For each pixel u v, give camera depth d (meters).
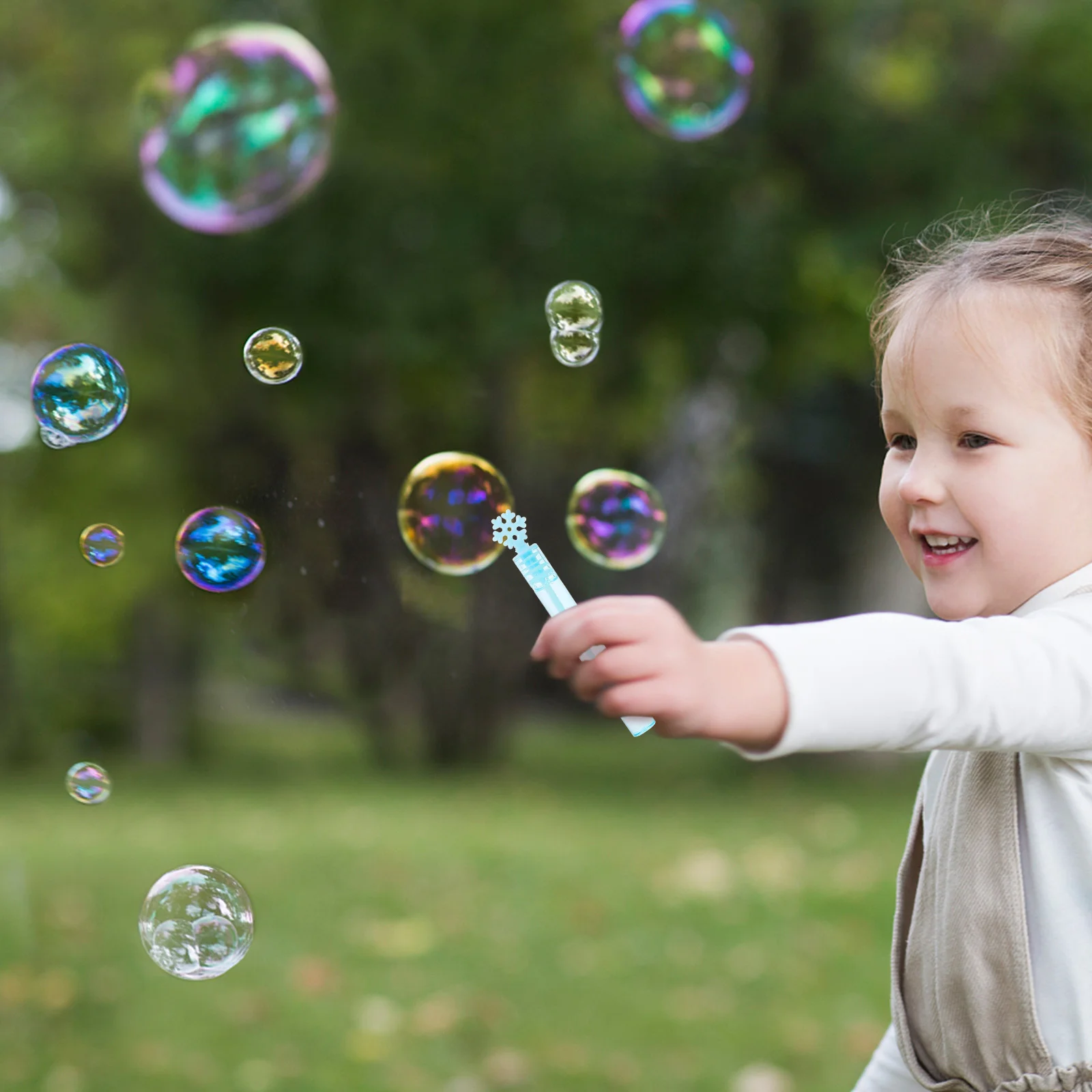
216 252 9.87
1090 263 1.46
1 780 12.41
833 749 1.17
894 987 1.62
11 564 13.14
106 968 4.61
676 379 11.47
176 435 11.92
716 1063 3.77
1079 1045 1.43
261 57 4.37
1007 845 1.46
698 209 9.82
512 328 9.64
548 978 4.48
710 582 17.59
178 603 12.72
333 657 11.80
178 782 10.99
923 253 1.79
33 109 11.21
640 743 15.08
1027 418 1.41
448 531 2.80
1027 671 1.23
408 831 7.17
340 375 10.23
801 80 9.98
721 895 5.49
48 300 11.85
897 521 1.53
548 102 10.14
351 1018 4.13
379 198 9.78
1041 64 9.80
